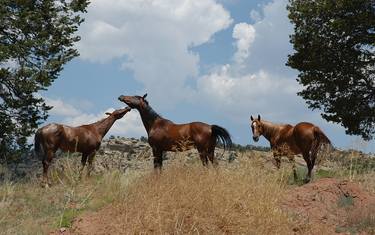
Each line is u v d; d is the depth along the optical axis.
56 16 19.33
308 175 12.80
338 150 15.34
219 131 12.90
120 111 15.42
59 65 18.53
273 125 13.88
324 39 23.59
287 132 13.56
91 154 14.86
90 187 11.31
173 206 8.18
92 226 8.46
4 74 17.59
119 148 18.56
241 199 8.66
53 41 18.84
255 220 8.19
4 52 17.25
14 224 9.39
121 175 11.55
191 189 8.66
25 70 17.83
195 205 8.26
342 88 23.77
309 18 23.86
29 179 14.39
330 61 23.75
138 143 19.22
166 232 7.77
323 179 12.05
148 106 13.57
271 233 8.12
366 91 23.91
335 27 22.45
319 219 9.85
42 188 12.58
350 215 9.95
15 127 18.31
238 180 9.14
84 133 14.59
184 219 8.06
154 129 13.34
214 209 8.25
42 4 19.30
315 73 23.97
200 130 12.95
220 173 9.46
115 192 10.16
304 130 12.80
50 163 13.89
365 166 14.08
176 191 8.60
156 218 7.97
